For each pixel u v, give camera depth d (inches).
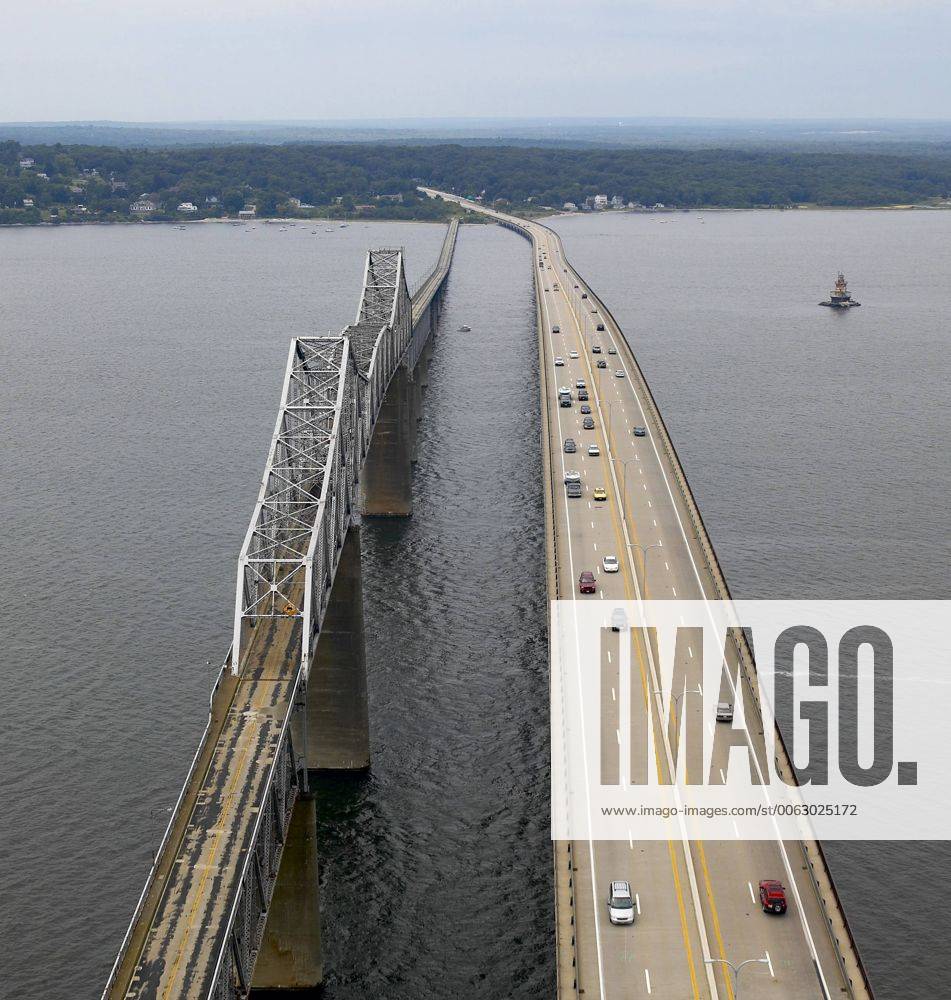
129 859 3147.1
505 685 4074.8
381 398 5300.2
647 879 2696.9
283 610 3319.4
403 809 3440.0
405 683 4087.1
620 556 4621.1
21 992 2731.3
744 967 2421.3
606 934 2527.1
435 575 4968.0
